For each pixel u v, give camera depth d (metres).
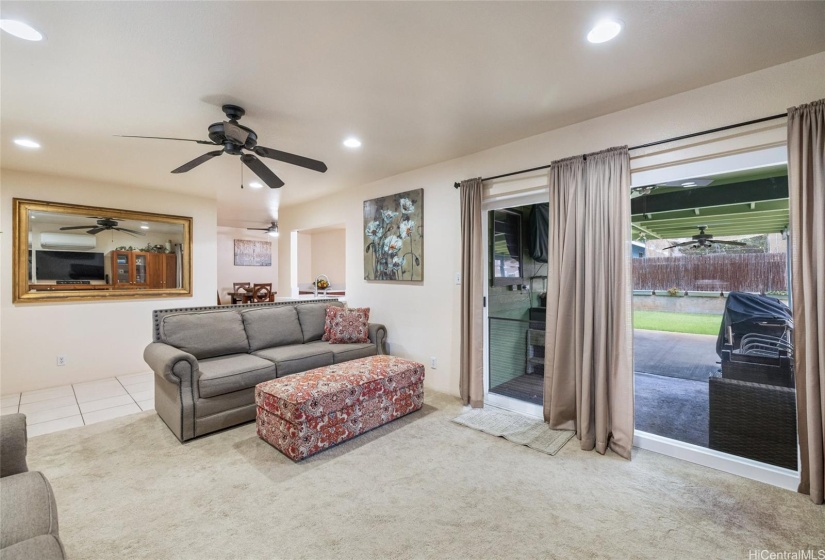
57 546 1.08
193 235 5.22
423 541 1.72
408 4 1.58
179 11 1.60
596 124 2.77
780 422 2.25
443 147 3.40
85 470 2.34
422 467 2.37
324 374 2.95
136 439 2.78
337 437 2.67
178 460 2.47
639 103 2.55
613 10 1.64
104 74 2.11
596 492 2.09
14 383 3.93
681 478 2.22
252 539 1.73
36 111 2.55
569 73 2.17
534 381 3.97
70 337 4.26
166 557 1.63
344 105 2.54
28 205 3.99
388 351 4.41
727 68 2.12
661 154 2.49
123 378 4.48
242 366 3.08
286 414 2.50
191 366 2.76
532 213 4.08
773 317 2.41
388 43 1.87
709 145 2.32
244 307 3.96
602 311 2.59
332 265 8.84
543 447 2.62
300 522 1.85
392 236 4.32
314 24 1.71
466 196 3.49
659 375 3.06
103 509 1.96
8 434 1.47
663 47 1.92
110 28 1.71
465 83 2.27
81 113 2.60
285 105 2.54
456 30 1.77
